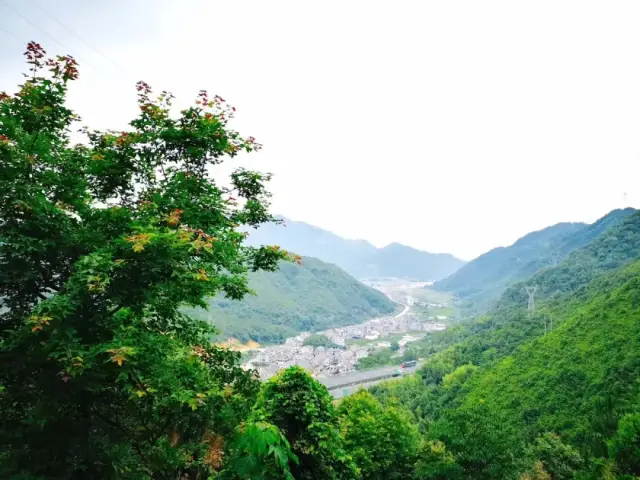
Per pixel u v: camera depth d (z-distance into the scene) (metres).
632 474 25.98
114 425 6.82
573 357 50.75
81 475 5.98
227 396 8.27
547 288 128.75
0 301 6.32
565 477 28.59
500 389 55.00
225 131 8.84
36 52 6.80
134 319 7.50
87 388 5.61
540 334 78.25
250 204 10.16
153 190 8.34
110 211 6.89
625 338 47.00
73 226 6.84
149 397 6.50
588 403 40.62
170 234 5.91
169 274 6.38
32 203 6.01
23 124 6.65
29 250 5.77
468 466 22.55
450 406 59.69
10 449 5.68
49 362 5.68
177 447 7.99
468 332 129.88
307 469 11.04
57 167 7.31
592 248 137.50
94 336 6.13
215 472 8.68
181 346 8.80
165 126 8.38
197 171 9.02
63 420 6.04
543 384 49.22
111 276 6.00
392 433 23.66
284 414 11.16
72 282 5.64
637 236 129.00
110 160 7.76
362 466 20.86
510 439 26.17
